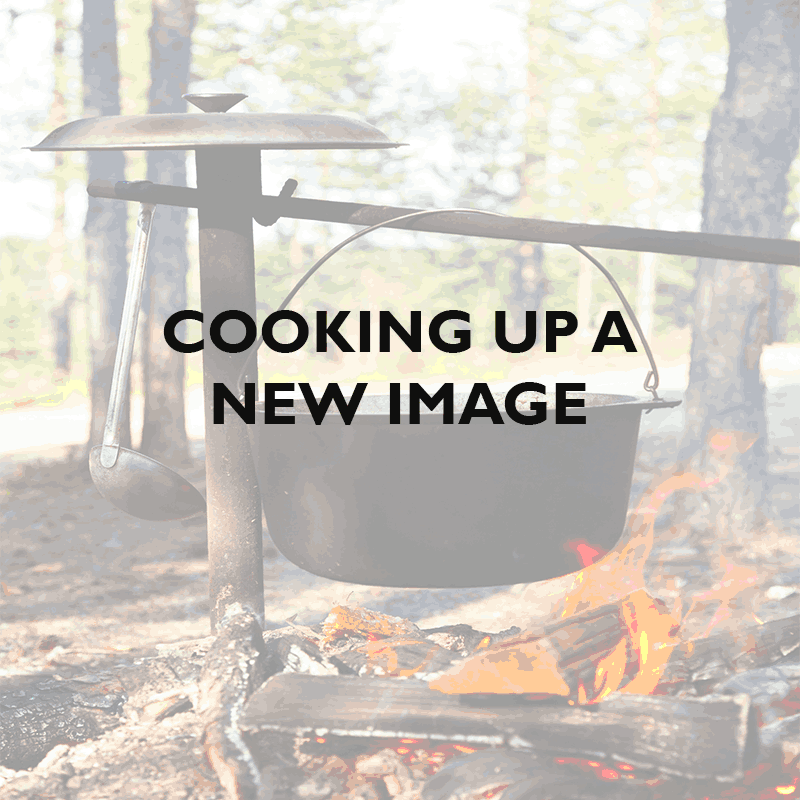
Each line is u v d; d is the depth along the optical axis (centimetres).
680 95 2047
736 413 535
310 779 192
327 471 216
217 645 235
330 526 218
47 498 713
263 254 2423
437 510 211
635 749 182
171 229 864
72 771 216
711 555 475
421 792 184
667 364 1797
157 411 865
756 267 535
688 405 556
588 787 175
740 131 535
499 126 2108
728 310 539
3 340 2123
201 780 202
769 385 1291
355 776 196
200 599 450
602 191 2161
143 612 428
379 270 2441
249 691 218
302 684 215
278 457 225
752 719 194
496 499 211
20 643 376
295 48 1511
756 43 530
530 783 174
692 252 229
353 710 200
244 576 262
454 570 215
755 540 501
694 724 191
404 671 236
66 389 1634
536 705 201
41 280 2255
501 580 218
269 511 234
